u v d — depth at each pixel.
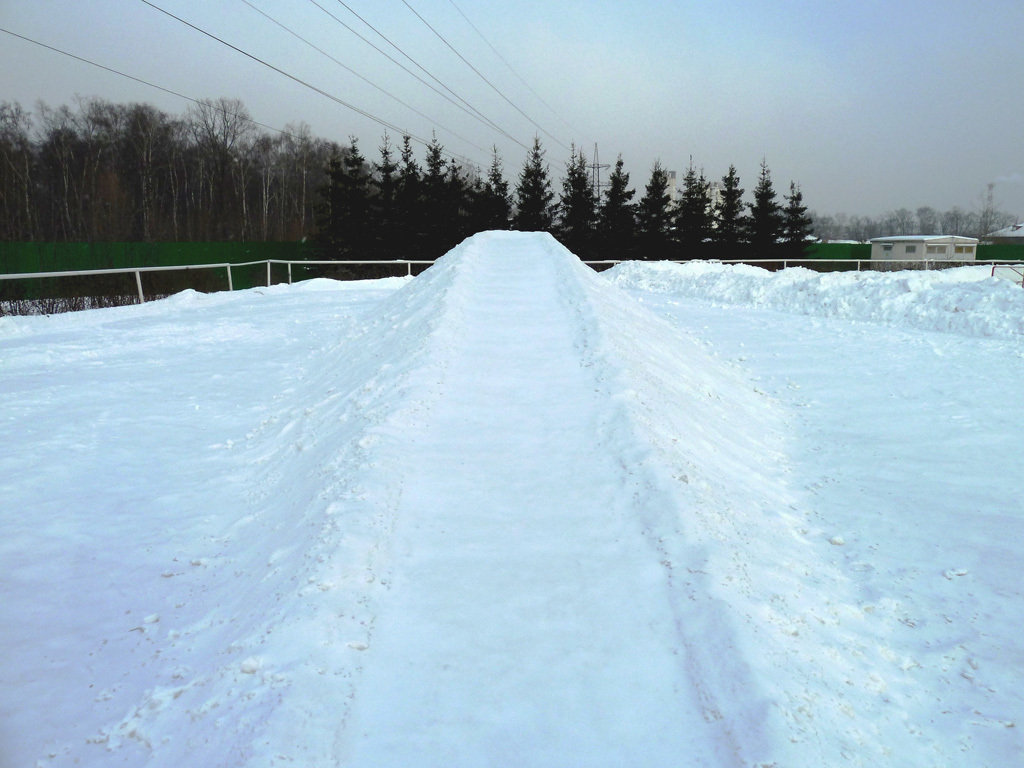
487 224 47.81
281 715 2.53
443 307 7.61
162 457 6.42
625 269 21.94
